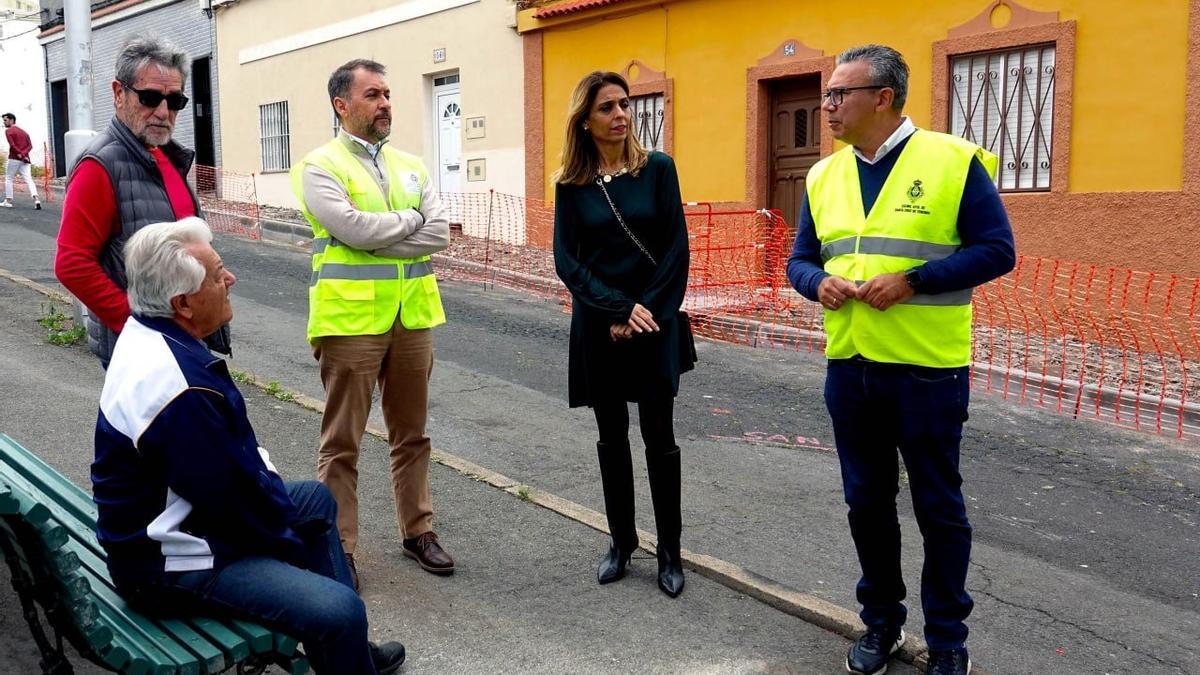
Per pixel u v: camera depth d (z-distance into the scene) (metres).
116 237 3.77
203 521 2.88
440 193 16.77
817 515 5.31
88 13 9.02
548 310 10.98
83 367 7.12
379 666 3.45
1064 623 4.19
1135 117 9.35
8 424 5.74
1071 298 9.81
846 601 4.27
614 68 13.78
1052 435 7.04
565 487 5.54
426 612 3.99
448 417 6.78
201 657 2.71
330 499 3.47
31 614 2.84
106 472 2.81
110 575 2.90
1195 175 9.02
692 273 11.51
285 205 19.59
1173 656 3.94
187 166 4.10
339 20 17.84
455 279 12.94
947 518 3.48
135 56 3.77
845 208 3.59
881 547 3.68
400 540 4.67
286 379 7.43
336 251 4.07
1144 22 9.21
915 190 3.44
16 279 10.19
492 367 8.27
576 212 4.16
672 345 4.14
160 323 2.88
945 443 3.47
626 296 4.11
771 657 3.77
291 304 10.48
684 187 13.21
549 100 14.66
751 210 12.35
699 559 4.53
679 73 13.07
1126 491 5.95
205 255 2.91
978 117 10.51
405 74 16.81
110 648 2.61
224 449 2.81
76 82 9.00
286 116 19.38
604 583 4.33
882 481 3.67
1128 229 9.46
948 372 3.45
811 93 11.96
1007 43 10.08
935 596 3.54
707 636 3.91
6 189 18.61
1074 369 8.38
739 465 6.12
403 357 4.25
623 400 4.29
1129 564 4.87
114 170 3.72
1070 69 9.68
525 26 14.66
